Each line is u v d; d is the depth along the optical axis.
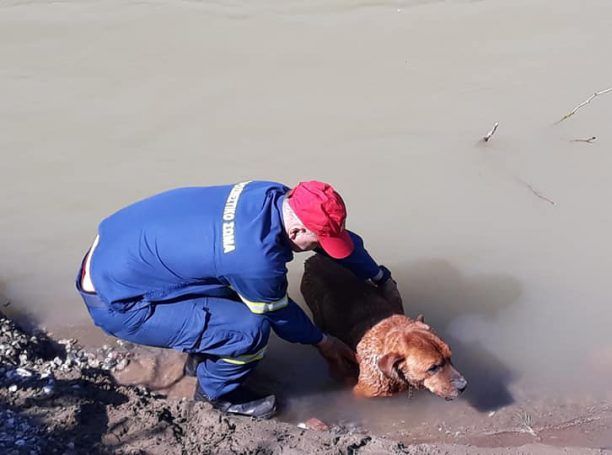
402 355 5.06
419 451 4.94
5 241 5.87
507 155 6.21
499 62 6.75
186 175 6.10
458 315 5.62
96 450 4.78
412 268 5.75
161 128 6.39
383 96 6.55
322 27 7.07
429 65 6.75
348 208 5.95
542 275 5.75
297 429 5.05
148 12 7.20
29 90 6.64
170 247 4.76
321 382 5.38
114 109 6.51
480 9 7.17
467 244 5.85
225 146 6.26
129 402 5.11
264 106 6.50
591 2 7.18
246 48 6.91
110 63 6.82
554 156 6.20
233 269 4.71
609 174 6.12
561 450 4.98
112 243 4.86
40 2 7.30
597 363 5.45
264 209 4.70
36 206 6.02
